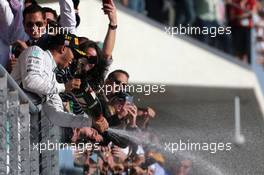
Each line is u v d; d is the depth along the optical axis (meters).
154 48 33.03
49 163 19.92
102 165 23.56
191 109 30.78
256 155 27.14
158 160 24.70
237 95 34.34
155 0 33.44
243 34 36.19
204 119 29.20
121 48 32.66
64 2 22.12
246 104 34.06
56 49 18.38
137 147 24.14
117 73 23.61
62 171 23.17
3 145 16.84
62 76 19.25
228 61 34.97
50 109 18.95
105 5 22.70
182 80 33.09
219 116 29.77
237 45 35.78
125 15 32.81
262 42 37.47
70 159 23.33
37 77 17.77
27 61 17.84
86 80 20.17
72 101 19.25
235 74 34.94
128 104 23.62
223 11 35.50
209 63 34.16
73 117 19.00
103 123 19.09
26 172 18.19
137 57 32.75
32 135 19.16
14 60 21.36
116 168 23.72
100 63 21.89
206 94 33.12
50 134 19.86
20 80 18.12
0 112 16.66
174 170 25.08
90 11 29.25
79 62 19.61
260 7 37.84
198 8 34.34
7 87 17.00
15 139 17.55
